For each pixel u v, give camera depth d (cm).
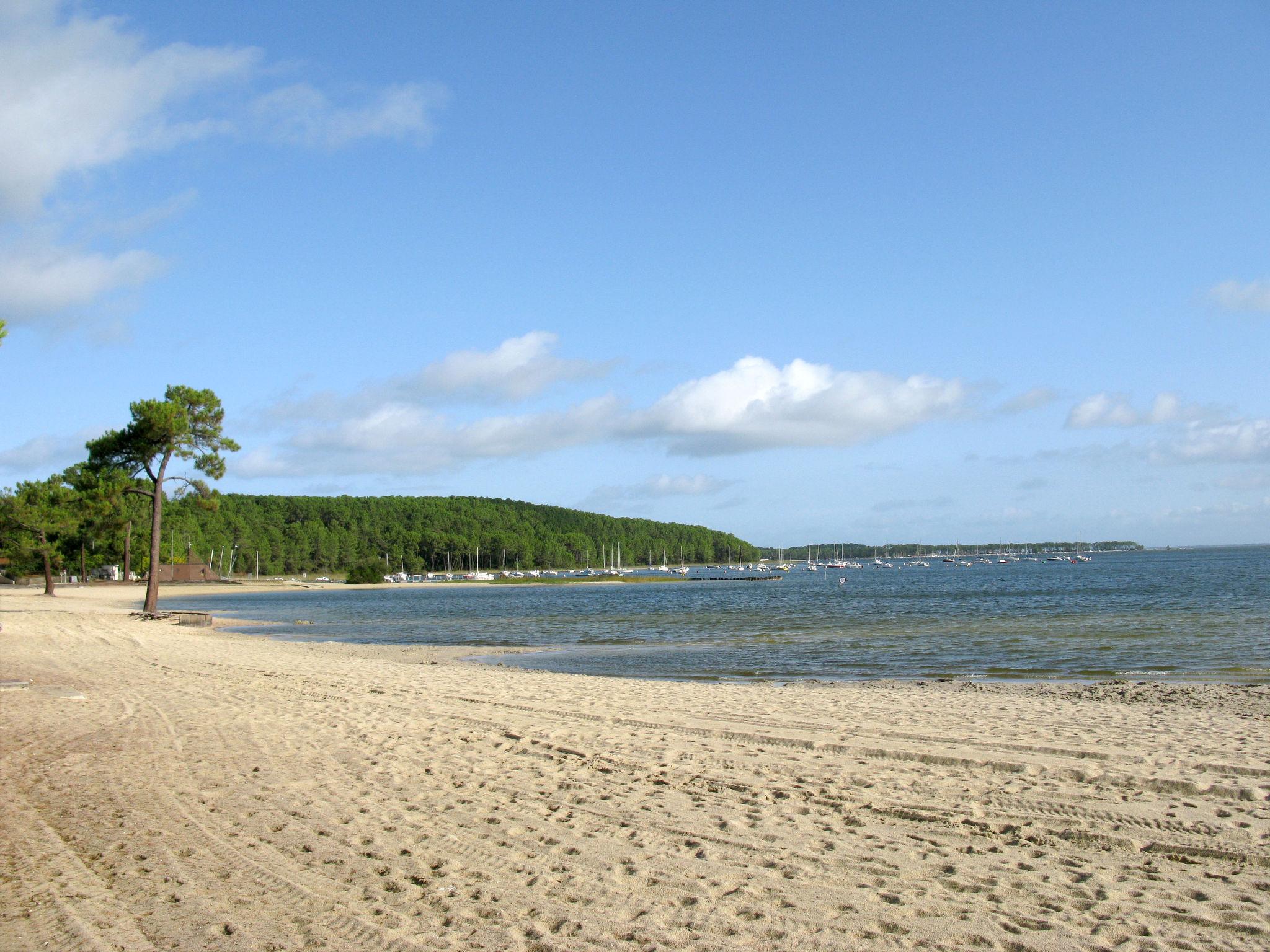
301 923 552
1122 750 1030
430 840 723
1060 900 575
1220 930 523
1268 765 938
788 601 7462
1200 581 9412
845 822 760
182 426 4147
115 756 1055
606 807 819
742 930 531
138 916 567
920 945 508
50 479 7250
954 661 2561
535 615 6084
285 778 945
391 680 1862
